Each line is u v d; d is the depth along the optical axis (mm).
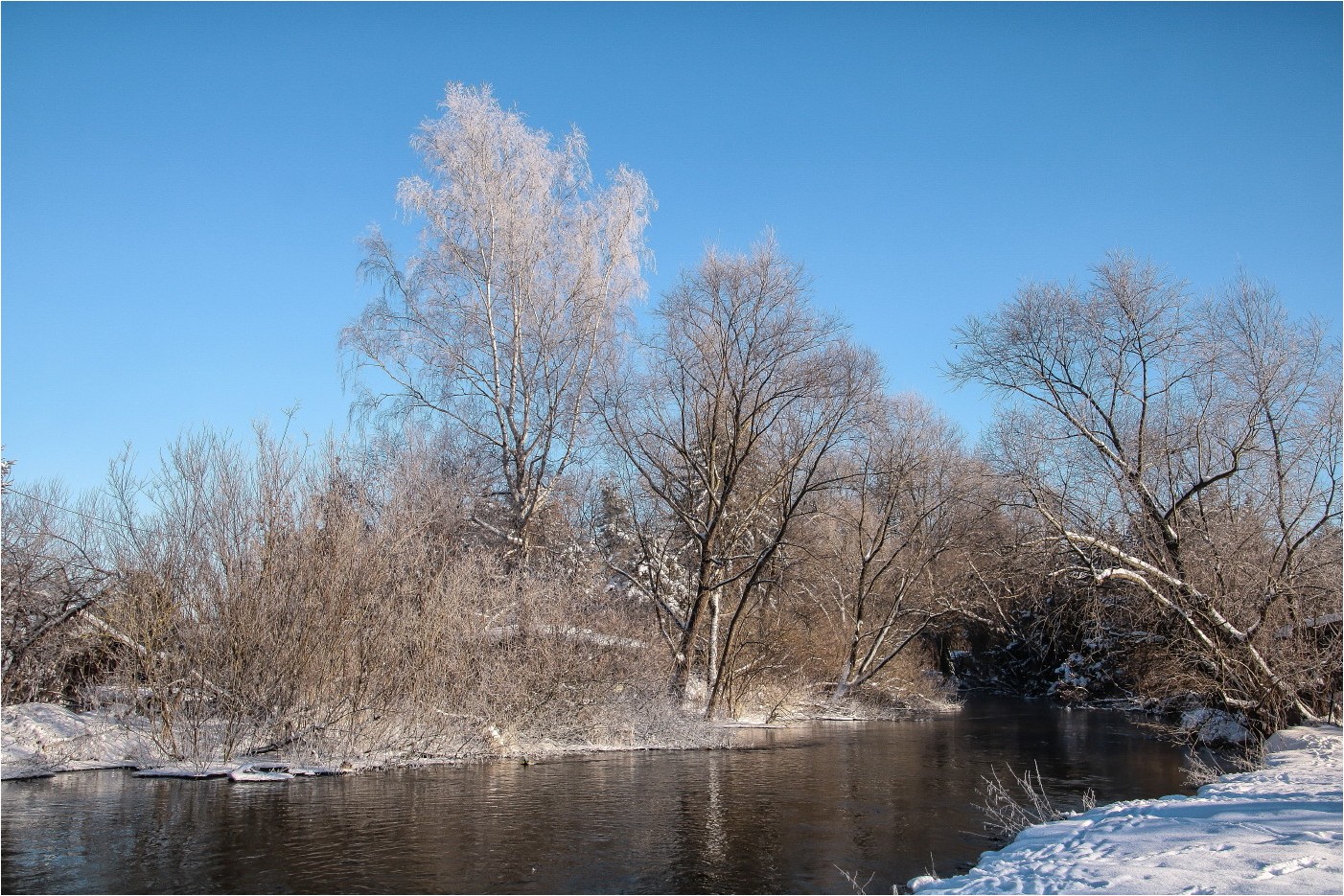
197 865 10789
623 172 29281
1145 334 22969
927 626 36156
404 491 23203
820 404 29797
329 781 16406
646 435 30406
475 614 21188
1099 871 8320
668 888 10617
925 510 36125
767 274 28422
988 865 9609
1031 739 26812
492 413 28031
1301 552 21609
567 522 29547
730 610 34000
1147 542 22781
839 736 27594
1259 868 7812
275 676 17594
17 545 19703
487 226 27578
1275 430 22031
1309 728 20016
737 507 32781
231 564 17656
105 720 18031
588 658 22938
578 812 14406
